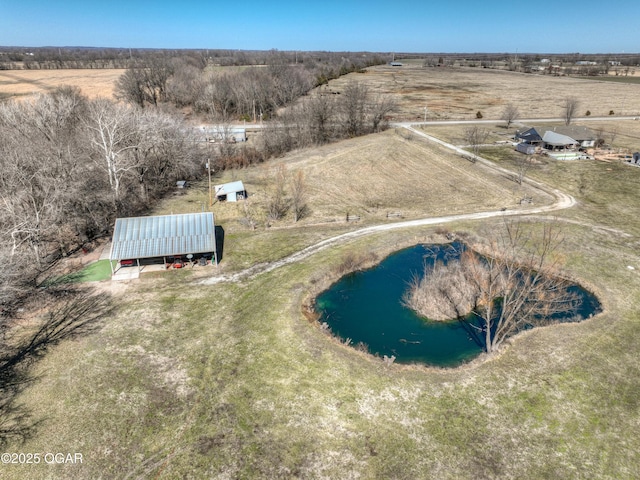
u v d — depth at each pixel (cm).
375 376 2639
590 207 5181
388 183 6197
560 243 3866
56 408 2389
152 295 3450
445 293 3434
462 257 3722
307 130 8138
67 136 5138
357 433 2264
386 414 2375
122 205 4828
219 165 6794
